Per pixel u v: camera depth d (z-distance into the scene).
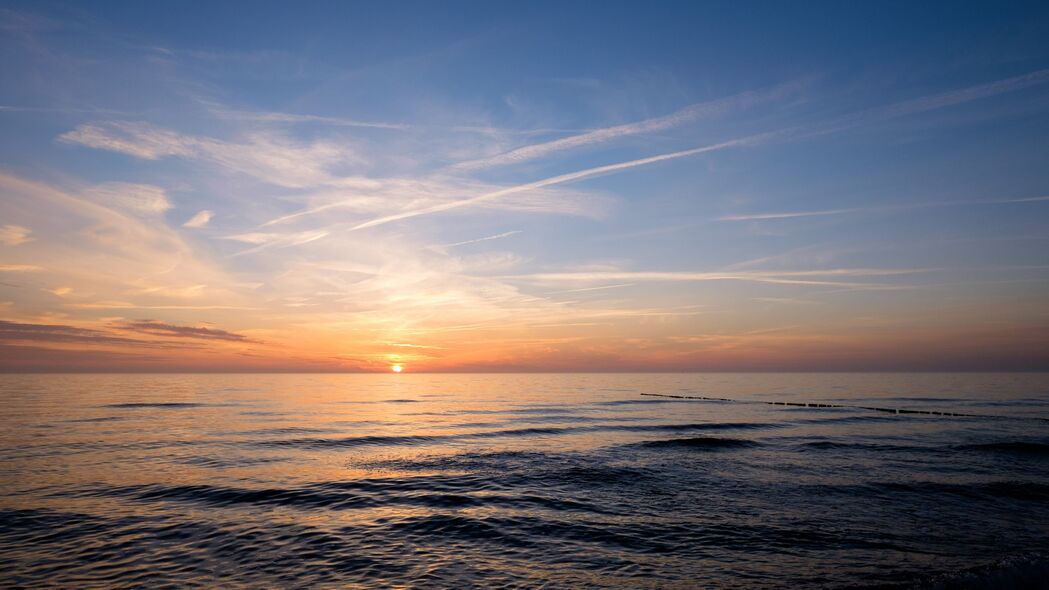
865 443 34.41
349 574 12.86
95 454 28.81
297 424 46.31
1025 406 66.25
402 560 13.83
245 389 114.00
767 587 12.03
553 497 20.45
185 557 13.80
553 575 12.85
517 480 23.53
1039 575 12.58
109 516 17.17
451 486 22.27
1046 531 16.28
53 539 14.92
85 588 11.79
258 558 13.84
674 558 13.96
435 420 51.75
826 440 35.84
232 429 41.56
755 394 102.62
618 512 18.31
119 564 13.23
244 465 26.55
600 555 14.18
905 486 22.05
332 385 153.75
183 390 104.19
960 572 12.59
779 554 14.20
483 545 15.01
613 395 103.69
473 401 84.38
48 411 54.56
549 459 28.89
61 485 21.28
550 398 93.88
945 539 15.44
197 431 39.75
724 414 58.59
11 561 13.27
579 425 47.19
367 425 46.38
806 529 16.36
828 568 13.19
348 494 20.69
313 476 24.09
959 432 40.34
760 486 22.22
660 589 11.98
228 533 15.75
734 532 16.06
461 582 12.42
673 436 38.97
